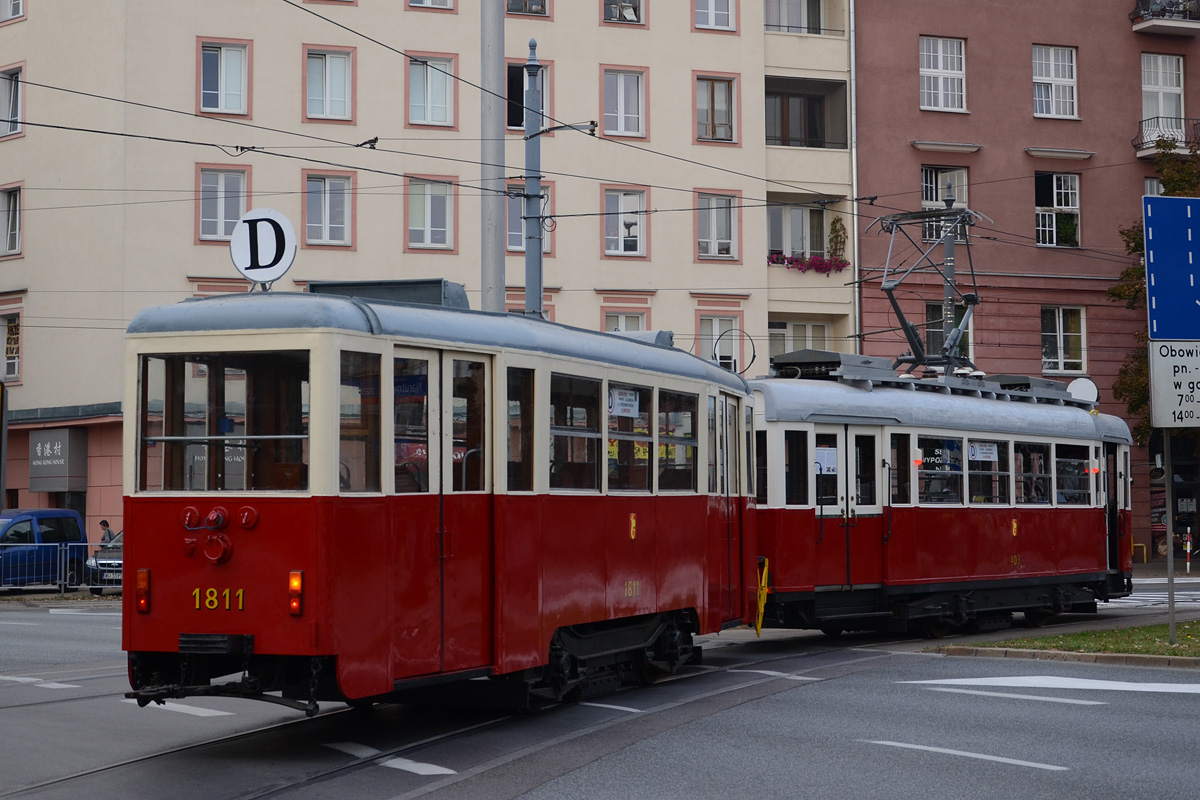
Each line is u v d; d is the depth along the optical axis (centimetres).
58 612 2769
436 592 1089
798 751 1039
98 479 3703
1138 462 4444
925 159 4216
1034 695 1339
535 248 2066
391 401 1051
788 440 1895
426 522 1084
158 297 3609
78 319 3681
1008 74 4312
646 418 1416
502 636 1150
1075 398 2553
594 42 3931
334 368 999
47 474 3744
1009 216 4291
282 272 1121
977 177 4266
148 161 3612
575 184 3894
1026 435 2289
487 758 1030
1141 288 4197
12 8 3862
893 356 4147
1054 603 2336
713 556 1581
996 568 2183
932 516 2064
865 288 4131
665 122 3981
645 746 1067
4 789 935
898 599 2002
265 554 990
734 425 1694
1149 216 1767
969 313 2831
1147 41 4466
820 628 2022
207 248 3638
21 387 3800
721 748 1055
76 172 3694
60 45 3731
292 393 1001
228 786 937
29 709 1316
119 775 983
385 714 1266
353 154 3722
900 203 4181
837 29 4200
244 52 3662
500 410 1165
